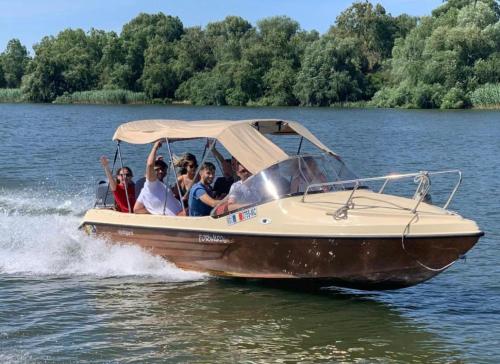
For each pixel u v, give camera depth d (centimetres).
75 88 9806
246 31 10700
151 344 741
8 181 1923
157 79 9450
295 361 704
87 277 987
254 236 882
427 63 7219
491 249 1156
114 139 1073
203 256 950
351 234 818
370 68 9956
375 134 3853
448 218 820
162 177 1043
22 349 721
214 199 959
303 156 947
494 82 7119
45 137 3506
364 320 820
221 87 8750
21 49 11481
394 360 707
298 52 9038
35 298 892
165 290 925
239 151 932
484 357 716
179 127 1012
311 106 8244
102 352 717
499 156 2698
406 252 809
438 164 2450
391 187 1859
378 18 10825
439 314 845
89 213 1062
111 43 9975
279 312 841
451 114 6025
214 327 793
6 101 9788
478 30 7188
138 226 990
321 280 886
